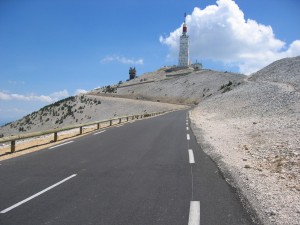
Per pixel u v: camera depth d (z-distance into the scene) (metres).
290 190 8.05
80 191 8.08
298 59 76.50
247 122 27.89
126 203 7.07
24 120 159.62
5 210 6.72
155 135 20.69
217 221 5.95
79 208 6.78
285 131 18.09
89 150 14.79
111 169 10.64
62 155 13.53
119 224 5.86
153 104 126.62
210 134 20.67
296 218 6.07
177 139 18.48
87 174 9.95
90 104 147.50
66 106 155.12
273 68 79.00
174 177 9.41
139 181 9.00
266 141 16.03
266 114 31.97
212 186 8.37
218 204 6.91
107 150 14.70
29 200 7.38
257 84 63.72
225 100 56.97
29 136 15.62
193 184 8.60
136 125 29.52
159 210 6.58
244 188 8.12
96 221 6.02
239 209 6.58
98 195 7.71
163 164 11.34
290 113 28.50
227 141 17.19
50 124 140.62
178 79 195.38
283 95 40.72
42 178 9.50
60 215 6.38
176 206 6.81
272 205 6.83
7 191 8.16
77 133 23.36
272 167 10.90
